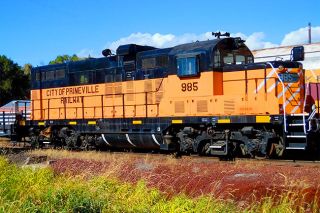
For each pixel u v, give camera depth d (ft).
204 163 48.26
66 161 48.78
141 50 66.28
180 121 58.18
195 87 56.80
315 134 51.21
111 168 39.37
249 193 30.32
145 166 44.06
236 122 53.26
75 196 25.75
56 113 76.07
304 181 31.89
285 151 57.11
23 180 32.50
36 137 79.20
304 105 54.03
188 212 26.07
